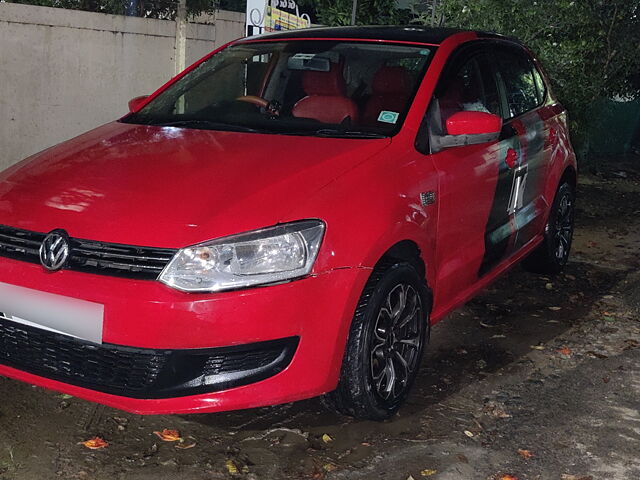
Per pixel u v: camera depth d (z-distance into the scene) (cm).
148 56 779
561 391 409
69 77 724
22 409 357
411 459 334
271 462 327
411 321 373
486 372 428
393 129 386
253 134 388
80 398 352
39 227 318
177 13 799
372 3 1012
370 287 339
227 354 308
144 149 371
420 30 464
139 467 318
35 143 716
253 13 769
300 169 340
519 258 508
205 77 453
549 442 354
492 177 439
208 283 300
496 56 489
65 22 710
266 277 305
